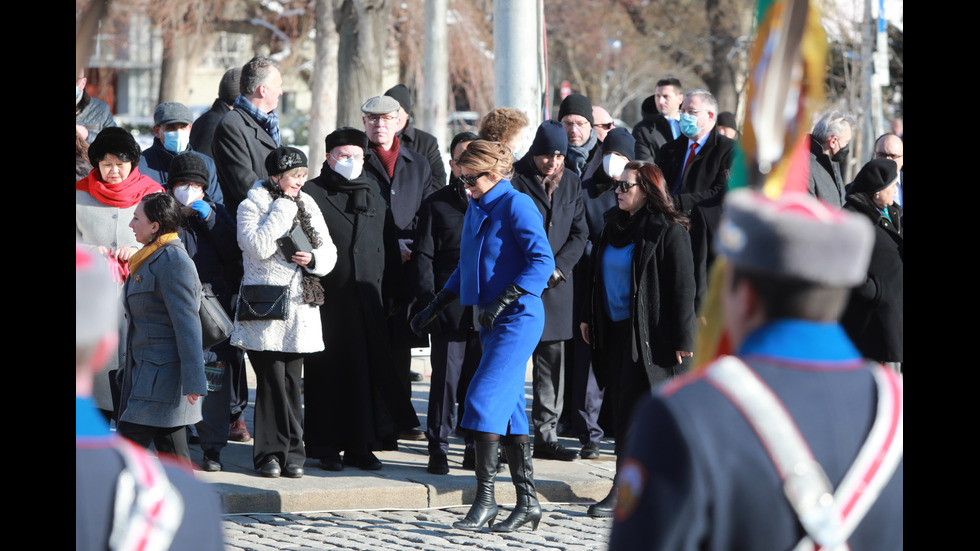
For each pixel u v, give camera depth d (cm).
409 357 1414
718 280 368
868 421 338
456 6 5562
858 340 1238
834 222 340
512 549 1030
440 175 1644
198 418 1022
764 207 344
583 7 7000
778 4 357
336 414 1266
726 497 321
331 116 4419
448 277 1299
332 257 1201
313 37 6134
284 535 1065
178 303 991
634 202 1102
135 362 1009
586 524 1138
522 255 1076
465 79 5694
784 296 342
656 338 1090
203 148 1523
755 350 344
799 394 333
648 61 7131
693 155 1512
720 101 6950
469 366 1285
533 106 1894
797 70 352
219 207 1305
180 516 328
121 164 1209
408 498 1195
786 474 324
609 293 1129
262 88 1380
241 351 1418
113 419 1109
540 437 1381
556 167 1295
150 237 1007
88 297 337
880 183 1221
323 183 1266
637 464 331
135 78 6956
